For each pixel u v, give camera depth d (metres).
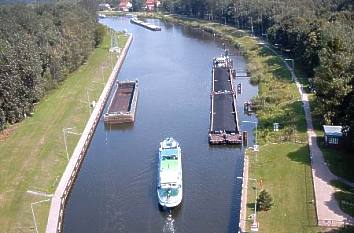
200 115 166.25
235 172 125.94
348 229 91.69
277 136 137.50
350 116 121.12
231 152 137.50
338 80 131.75
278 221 96.69
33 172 126.31
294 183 110.06
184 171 127.44
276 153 126.31
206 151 138.75
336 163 117.31
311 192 105.38
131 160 136.75
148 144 146.38
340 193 104.19
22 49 174.25
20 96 162.75
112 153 142.12
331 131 127.25
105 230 105.19
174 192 111.88
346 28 195.50
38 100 180.12
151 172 128.88
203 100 182.12
